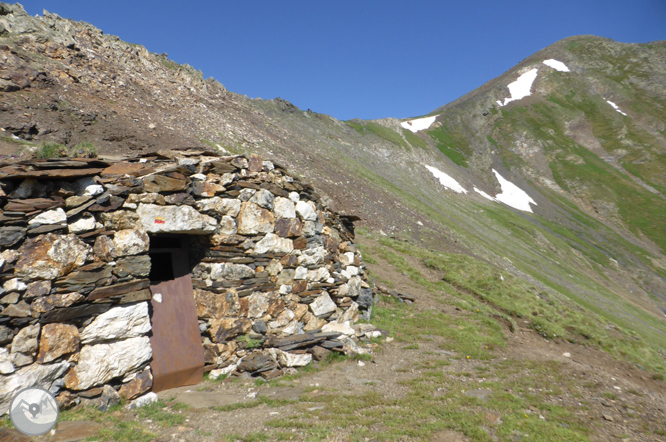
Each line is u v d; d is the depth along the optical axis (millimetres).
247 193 9961
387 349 12133
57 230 6316
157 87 49000
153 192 7883
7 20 34750
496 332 16219
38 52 34750
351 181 57469
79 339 6340
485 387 9203
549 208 126375
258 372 9039
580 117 193000
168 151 9492
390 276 22609
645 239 112688
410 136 150625
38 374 5633
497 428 6668
